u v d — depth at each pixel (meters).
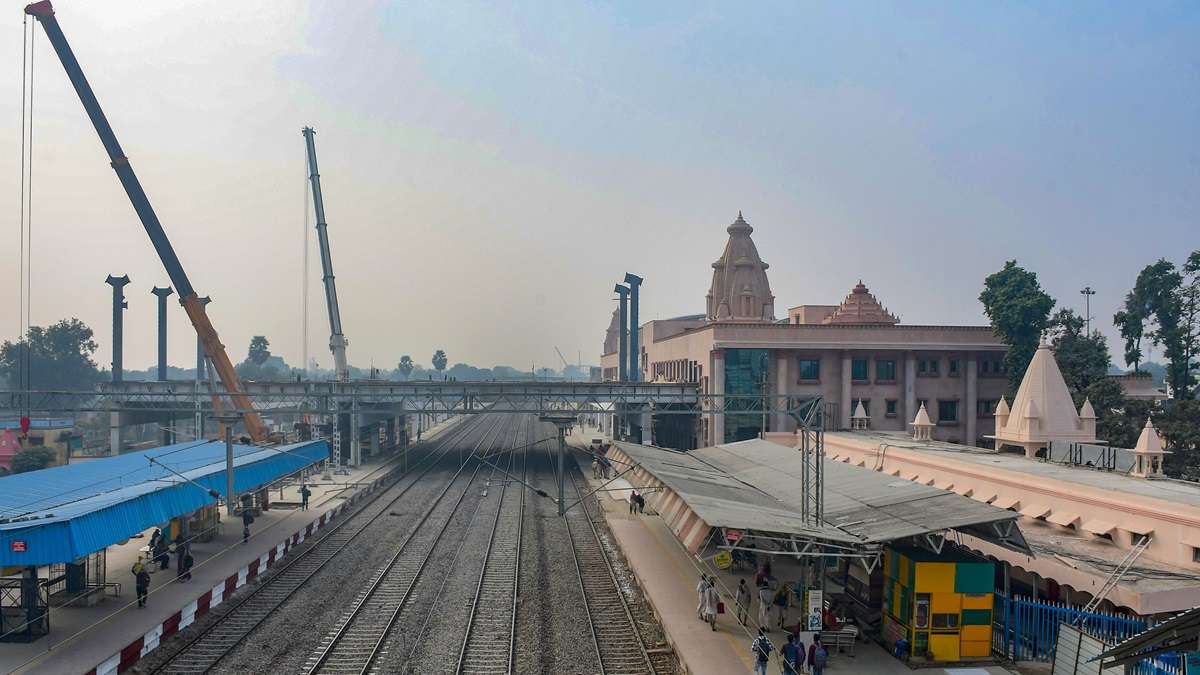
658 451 40.66
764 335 60.31
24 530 20.61
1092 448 32.81
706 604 24.09
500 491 53.97
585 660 21.97
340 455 61.22
